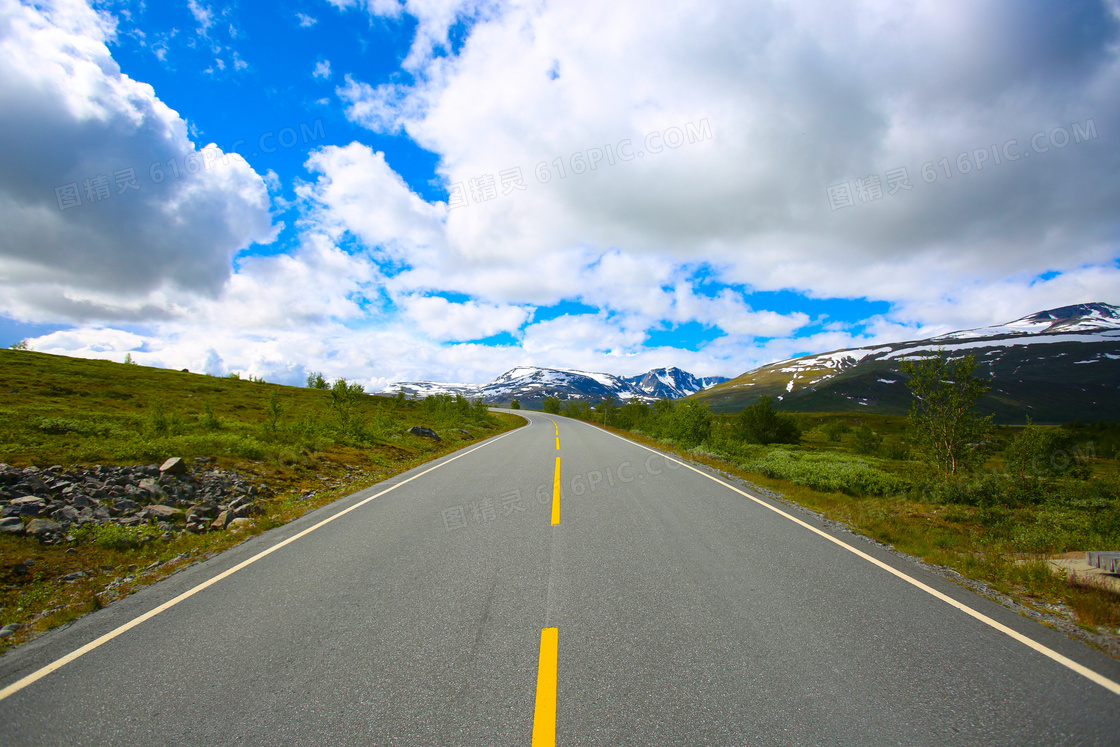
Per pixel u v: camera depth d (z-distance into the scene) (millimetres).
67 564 5430
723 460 15320
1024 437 15367
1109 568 4508
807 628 3496
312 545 5906
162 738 2391
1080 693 2688
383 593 4285
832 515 7312
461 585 4445
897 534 6352
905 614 3758
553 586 4387
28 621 4074
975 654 3125
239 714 2564
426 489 9844
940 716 2473
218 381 49656
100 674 3008
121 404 25312
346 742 2326
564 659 3062
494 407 102812
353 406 19594
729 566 4930
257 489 9469
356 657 3145
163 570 5223
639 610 3828
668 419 26672
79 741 2389
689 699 2621
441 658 3109
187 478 8969
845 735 2326
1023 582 4629
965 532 7668
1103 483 12492
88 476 8031
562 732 2357
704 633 3416
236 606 4055
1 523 5773
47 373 33312
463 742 2305
